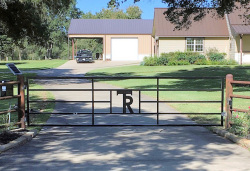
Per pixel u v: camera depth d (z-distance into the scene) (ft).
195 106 38.73
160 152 20.12
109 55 169.78
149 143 22.43
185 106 38.68
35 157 19.01
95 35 168.45
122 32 168.45
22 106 25.91
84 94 50.80
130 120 30.71
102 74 94.27
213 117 32.24
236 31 121.29
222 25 131.75
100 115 33.17
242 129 23.45
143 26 172.04
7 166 17.30
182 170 16.57
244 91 51.75
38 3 67.00
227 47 131.95
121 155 19.48
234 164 17.51
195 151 20.31
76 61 155.12
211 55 127.24
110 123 29.30
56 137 24.22
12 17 68.85
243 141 21.50
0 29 76.07
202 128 27.61
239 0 60.18
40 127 27.55
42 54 274.98
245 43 125.90
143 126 28.27
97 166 17.31
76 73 100.53
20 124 25.91
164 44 131.85
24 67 129.90
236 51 125.80
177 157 18.99
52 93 52.08
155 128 27.55
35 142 22.67
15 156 19.19
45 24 78.43
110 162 18.04
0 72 104.37
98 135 24.94
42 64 149.07
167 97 46.39
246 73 82.99
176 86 60.08
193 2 61.77
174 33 129.39
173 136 24.62
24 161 18.20
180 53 125.08
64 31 252.83
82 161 18.24
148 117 32.24
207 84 62.54
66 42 266.98
